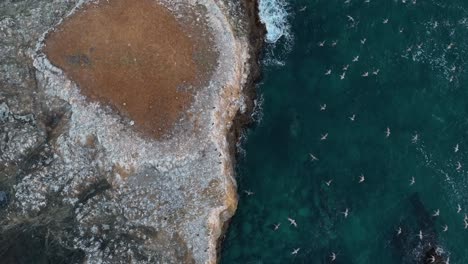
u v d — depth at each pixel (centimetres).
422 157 5562
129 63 5284
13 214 5100
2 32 5441
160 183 5144
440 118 5653
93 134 5156
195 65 5328
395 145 5584
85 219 5062
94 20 5391
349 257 5369
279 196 5500
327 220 5447
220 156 5212
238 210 5444
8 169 5200
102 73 5269
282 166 5562
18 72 5356
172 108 5225
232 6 5688
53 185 5138
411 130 5619
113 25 5375
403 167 5547
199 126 5216
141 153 5128
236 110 5497
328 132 5616
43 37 5366
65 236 5041
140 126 5175
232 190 5319
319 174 5541
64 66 5288
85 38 5347
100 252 4972
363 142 5594
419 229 5409
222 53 5397
